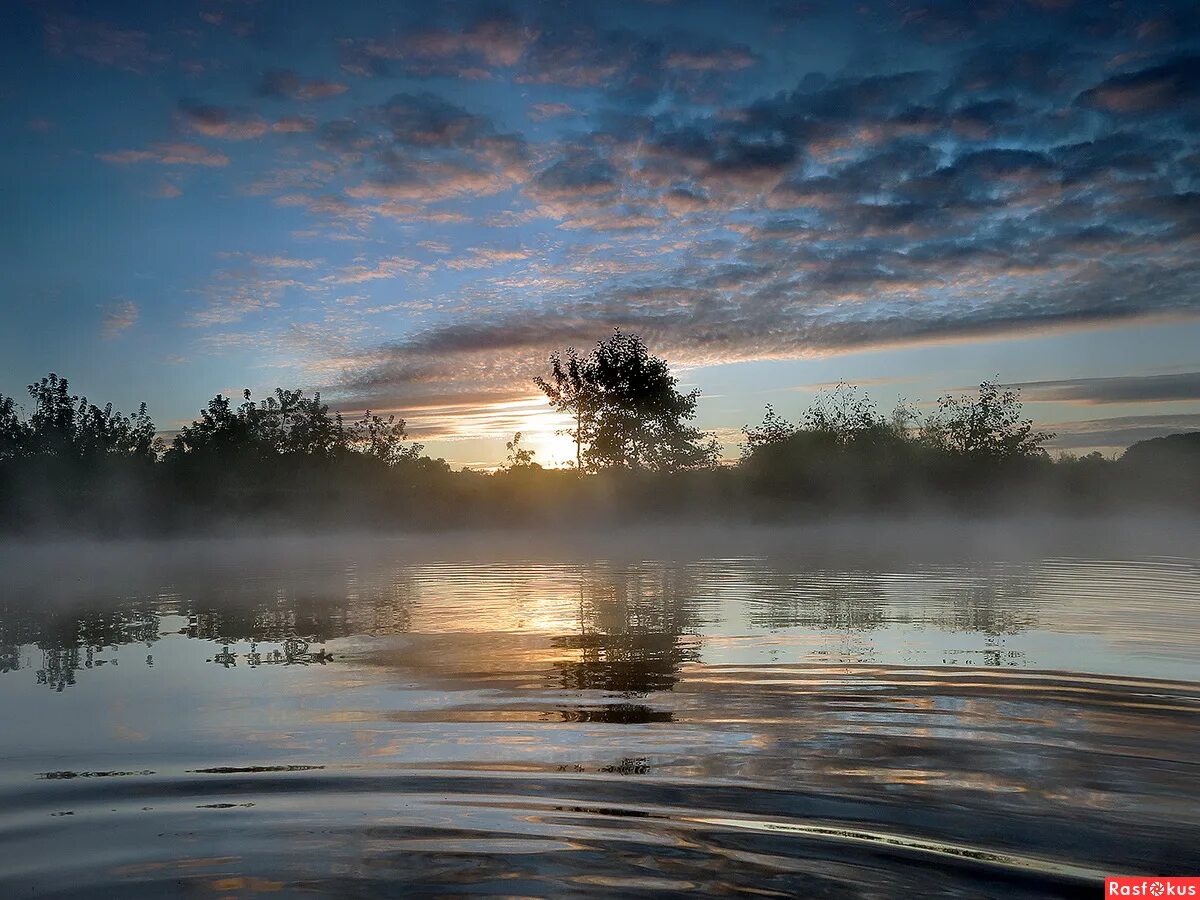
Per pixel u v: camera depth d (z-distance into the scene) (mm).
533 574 14227
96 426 39844
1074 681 5617
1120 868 2955
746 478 35500
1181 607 9078
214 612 9953
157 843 3254
